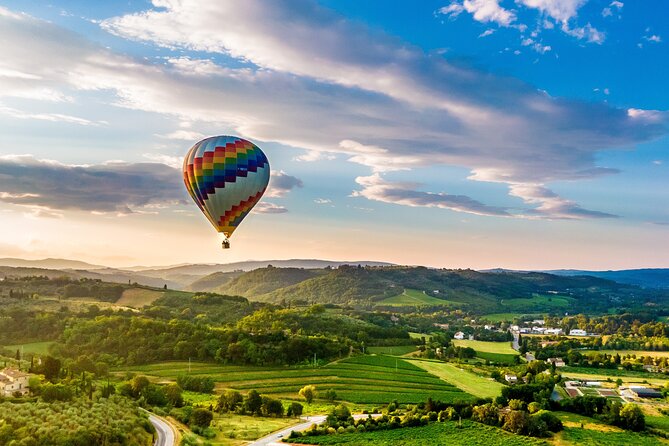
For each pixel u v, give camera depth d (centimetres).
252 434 11238
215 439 10731
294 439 10988
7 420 8900
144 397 13162
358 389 16238
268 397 14162
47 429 8488
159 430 10775
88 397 11944
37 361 14462
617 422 12312
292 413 13275
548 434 11475
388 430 11694
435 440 11031
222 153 9438
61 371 14125
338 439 11012
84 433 8512
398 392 15988
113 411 10419
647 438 11506
